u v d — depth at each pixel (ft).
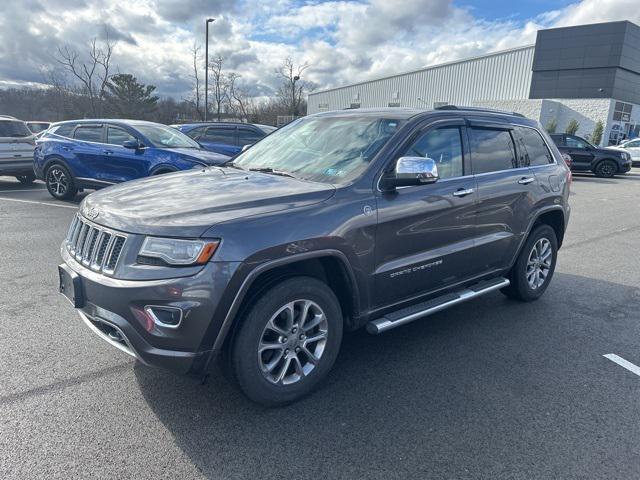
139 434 8.98
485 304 16.46
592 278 19.81
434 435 9.20
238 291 8.65
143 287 8.41
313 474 8.09
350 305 10.85
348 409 10.00
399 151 11.48
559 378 11.50
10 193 37.91
